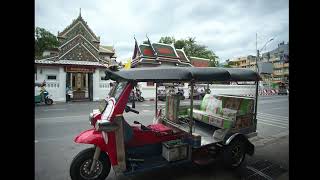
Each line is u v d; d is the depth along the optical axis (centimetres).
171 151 400
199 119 583
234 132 480
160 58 2908
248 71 489
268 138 729
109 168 389
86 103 1795
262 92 3641
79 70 1994
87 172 375
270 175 442
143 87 2234
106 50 3269
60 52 1936
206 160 446
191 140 415
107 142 362
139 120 1009
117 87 418
